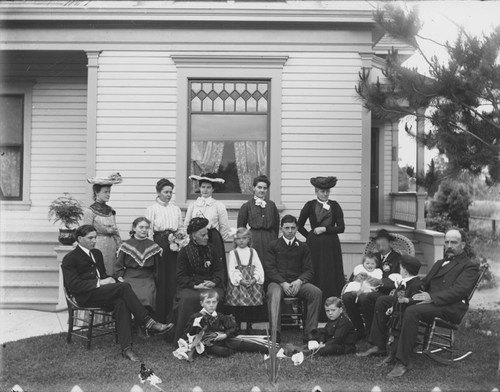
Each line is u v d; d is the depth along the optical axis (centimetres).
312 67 866
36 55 916
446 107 637
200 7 841
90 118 860
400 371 509
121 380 494
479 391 464
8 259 839
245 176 873
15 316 741
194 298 594
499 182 636
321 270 694
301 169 866
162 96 864
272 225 692
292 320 688
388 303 567
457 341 644
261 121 874
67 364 535
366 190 862
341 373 514
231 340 578
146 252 627
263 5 873
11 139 965
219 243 652
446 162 729
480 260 1020
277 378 497
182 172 861
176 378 499
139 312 573
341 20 850
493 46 603
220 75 865
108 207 672
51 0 868
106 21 848
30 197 962
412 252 685
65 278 585
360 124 866
